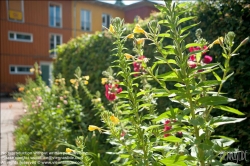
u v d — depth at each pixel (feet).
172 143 5.77
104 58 15.28
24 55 54.95
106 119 5.38
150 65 10.89
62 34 59.93
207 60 6.28
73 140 11.57
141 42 5.38
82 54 18.28
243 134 7.64
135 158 5.23
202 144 4.15
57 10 59.52
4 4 52.06
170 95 4.60
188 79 4.29
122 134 5.99
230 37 4.51
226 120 4.13
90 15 63.67
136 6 63.05
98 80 15.66
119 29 5.39
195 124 4.06
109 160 8.63
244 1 7.78
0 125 19.16
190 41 9.37
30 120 16.14
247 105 7.61
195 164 4.56
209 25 8.80
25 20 54.85
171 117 4.45
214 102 4.19
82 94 17.42
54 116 12.98
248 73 7.43
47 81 57.67
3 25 51.98
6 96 51.34
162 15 10.43
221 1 8.46
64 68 20.58
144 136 5.20
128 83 5.37
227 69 4.67
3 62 52.19
